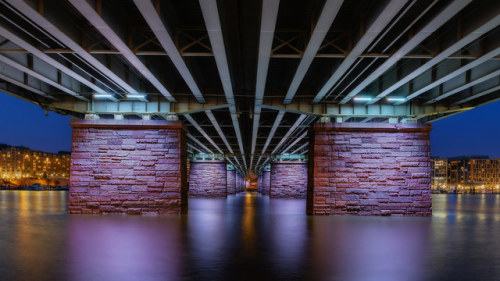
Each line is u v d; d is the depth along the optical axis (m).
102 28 9.70
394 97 18.67
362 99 18.78
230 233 13.41
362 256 9.56
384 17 8.91
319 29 9.58
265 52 11.11
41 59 13.21
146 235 12.80
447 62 14.18
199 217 18.97
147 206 20.11
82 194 20.05
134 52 11.52
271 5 7.97
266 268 8.23
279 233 13.50
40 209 23.69
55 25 9.51
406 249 10.56
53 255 9.44
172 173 20.25
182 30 11.22
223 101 19.45
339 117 20.59
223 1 9.30
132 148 20.28
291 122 26.12
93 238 12.08
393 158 20.45
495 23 9.26
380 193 20.31
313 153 20.59
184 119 24.34
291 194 46.06
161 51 12.70
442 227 15.55
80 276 7.47
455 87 16.56
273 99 19.53
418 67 13.34
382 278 7.51
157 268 8.16
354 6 10.22
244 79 16.73
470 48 12.37
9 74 15.47
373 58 13.80
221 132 27.89
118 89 17.80
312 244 11.27
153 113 19.97
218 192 46.47
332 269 8.19
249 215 20.52
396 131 20.53
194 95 18.09
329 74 15.00
